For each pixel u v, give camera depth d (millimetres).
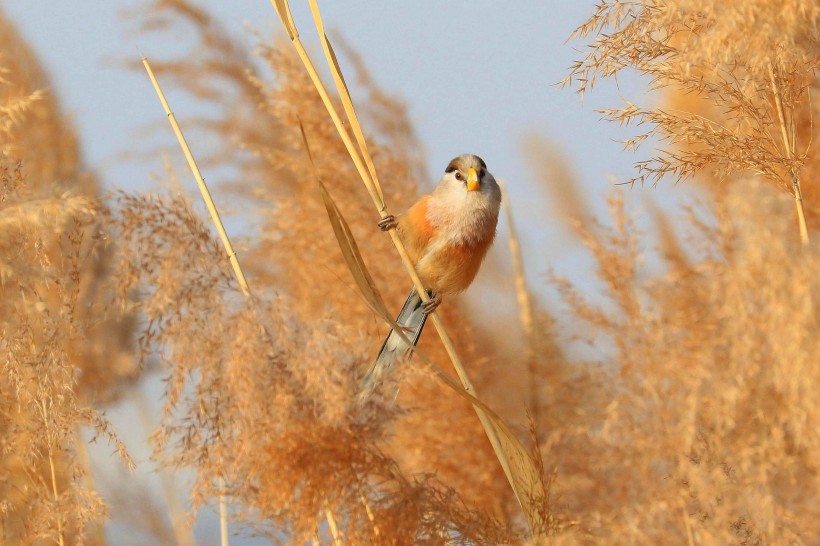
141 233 6988
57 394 6906
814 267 6051
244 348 6672
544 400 8672
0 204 6871
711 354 6785
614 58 7043
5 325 6797
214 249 7094
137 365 6918
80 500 6852
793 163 6852
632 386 7105
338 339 6887
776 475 6207
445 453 8617
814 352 5906
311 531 6504
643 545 6160
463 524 6684
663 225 8586
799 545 5926
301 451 6488
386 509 6547
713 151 7039
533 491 6586
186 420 6723
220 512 6820
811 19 6324
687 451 6473
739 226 6445
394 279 9906
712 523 6074
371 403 7051
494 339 9359
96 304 7293
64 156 10055
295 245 9312
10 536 6691
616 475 7219
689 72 6715
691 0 6508
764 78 6953
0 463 6742
